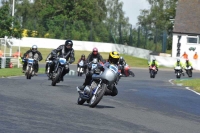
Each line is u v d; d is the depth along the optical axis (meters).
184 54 182.12
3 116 31.44
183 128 32.75
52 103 40.97
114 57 39.75
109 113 37.44
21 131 26.64
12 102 39.28
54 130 27.69
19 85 57.97
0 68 119.19
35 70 75.44
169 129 31.75
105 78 39.06
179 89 71.75
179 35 191.00
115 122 32.75
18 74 89.31
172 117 38.53
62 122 30.88
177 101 52.56
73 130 28.19
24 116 32.19
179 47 190.75
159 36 197.75
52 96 47.34
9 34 133.25
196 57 184.75
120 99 50.53
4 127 27.48
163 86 77.94
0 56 124.00
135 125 32.22
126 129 30.16
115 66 39.66
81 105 41.31
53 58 60.19
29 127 28.08
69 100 44.81
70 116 33.81
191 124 35.19
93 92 39.97
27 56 75.94
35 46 75.88
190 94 63.19
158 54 192.62
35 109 36.12
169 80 102.38
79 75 107.50
